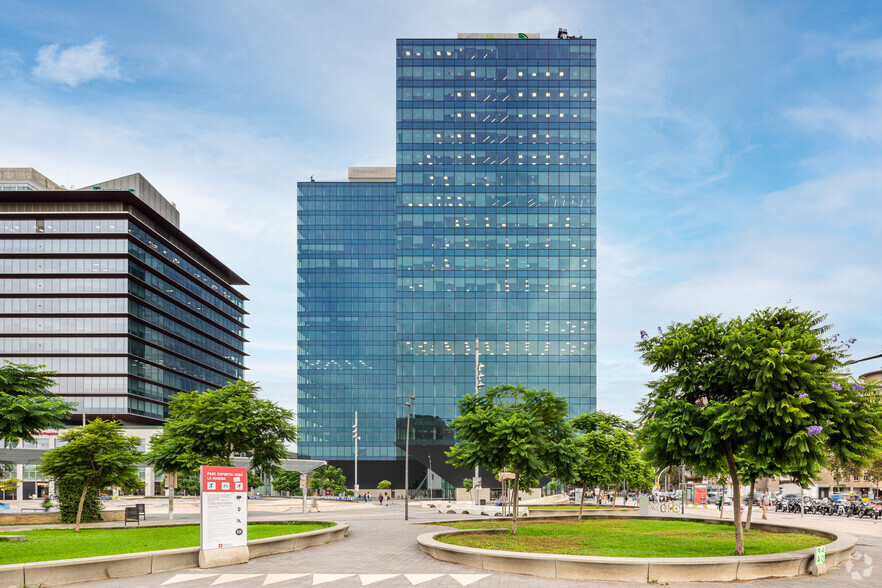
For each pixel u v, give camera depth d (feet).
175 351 417.90
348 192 465.88
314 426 446.19
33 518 123.54
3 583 48.57
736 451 65.82
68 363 357.00
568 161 325.83
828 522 132.46
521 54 332.39
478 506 153.48
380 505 225.76
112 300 364.17
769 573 55.01
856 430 62.23
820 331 66.08
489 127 328.08
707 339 65.41
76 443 102.89
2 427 63.67
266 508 189.06
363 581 52.11
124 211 382.22
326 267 459.73
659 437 64.95
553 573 54.24
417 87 330.54
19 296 362.12
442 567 59.52
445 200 323.16
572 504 196.85
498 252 319.88
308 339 453.58
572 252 319.88
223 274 547.49
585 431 133.49
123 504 194.29
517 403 89.40
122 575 55.01
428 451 304.50
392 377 449.89
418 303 315.78
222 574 56.13
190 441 100.17
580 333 313.94
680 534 87.86
